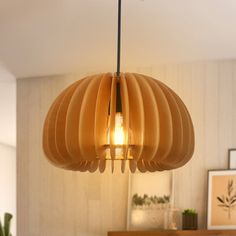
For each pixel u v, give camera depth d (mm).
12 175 6895
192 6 1944
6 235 4438
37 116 3291
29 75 3262
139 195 2869
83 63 2918
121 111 1309
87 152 1239
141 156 1269
